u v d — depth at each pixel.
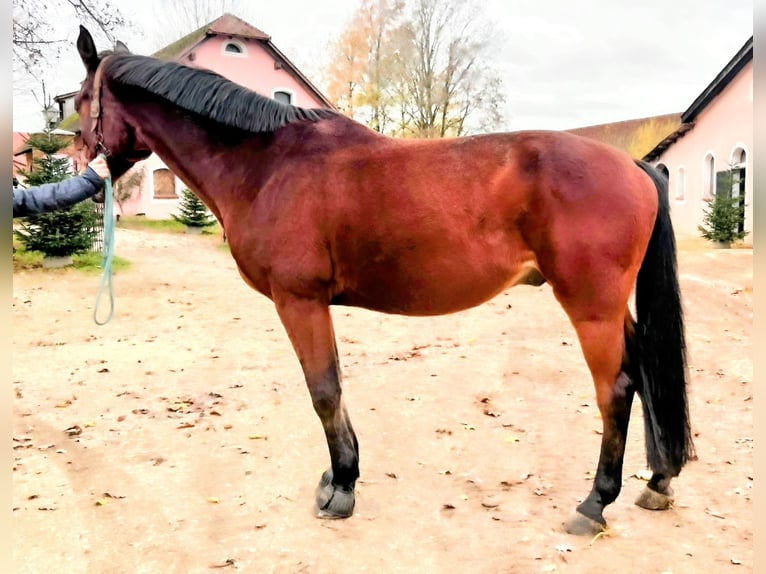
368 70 27.50
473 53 27.69
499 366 5.35
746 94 15.15
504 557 2.44
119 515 2.90
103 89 2.97
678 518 2.71
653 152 19.56
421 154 2.58
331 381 2.73
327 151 2.67
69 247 11.37
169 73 2.87
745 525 2.63
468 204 2.47
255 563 2.46
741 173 15.48
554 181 2.40
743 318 6.78
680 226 18.45
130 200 20.80
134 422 4.26
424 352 6.06
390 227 2.53
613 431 2.52
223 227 2.92
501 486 3.11
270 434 3.98
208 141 2.86
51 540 2.68
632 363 2.68
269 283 2.75
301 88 21.55
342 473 2.82
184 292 10.16
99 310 8.79
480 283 2.55
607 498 2.57
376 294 2.69
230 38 20.36
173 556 2.53
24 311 8.56
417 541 2.60
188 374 5.58
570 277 2.41
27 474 3.39
